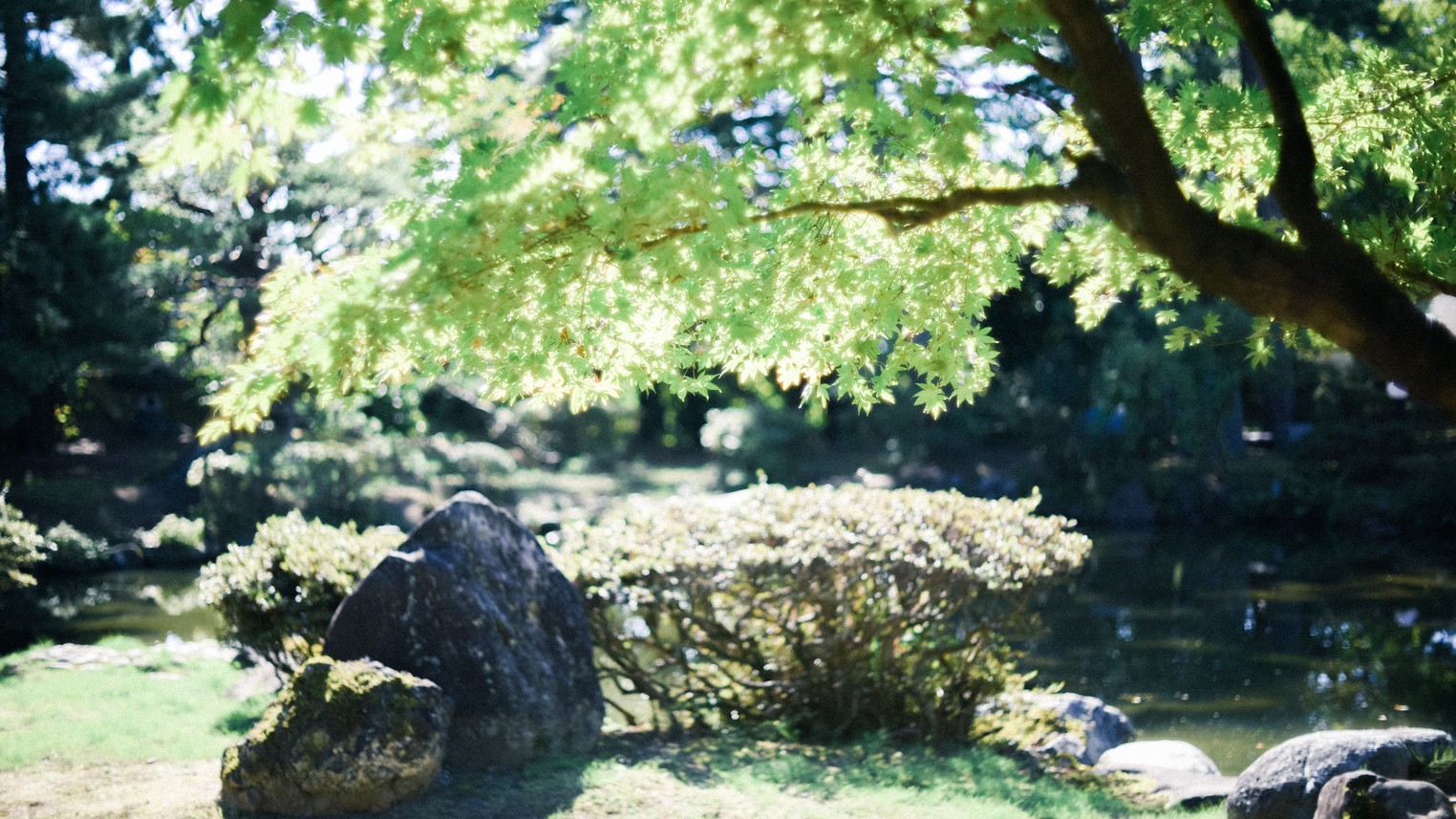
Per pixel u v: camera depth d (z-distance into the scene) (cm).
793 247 447
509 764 630
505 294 369
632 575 764
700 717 759
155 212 2262
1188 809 644
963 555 748
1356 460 2602
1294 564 1962
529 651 668
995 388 3180
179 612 1502
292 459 2422
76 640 1273
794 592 745
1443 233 480
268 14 325
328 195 2019
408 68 372
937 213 363
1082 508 2702
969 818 571
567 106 405
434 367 435
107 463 2828
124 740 697
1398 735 614
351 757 542
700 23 372
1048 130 481
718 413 3803
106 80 2334
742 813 563
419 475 2780
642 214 356
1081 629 1370
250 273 2492
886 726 753
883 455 3400
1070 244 493
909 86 370
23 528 1221
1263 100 483
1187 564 1989
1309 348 549
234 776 550
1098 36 304
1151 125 313
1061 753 757
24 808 563
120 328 2316
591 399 462
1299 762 596
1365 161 587
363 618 638
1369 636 1304
